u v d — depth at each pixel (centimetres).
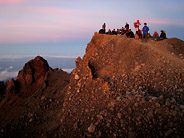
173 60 1198
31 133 1202
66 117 1099
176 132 595
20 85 1769
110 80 1145
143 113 730
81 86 1207
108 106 913
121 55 1353
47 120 1262
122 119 761
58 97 1459
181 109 668
